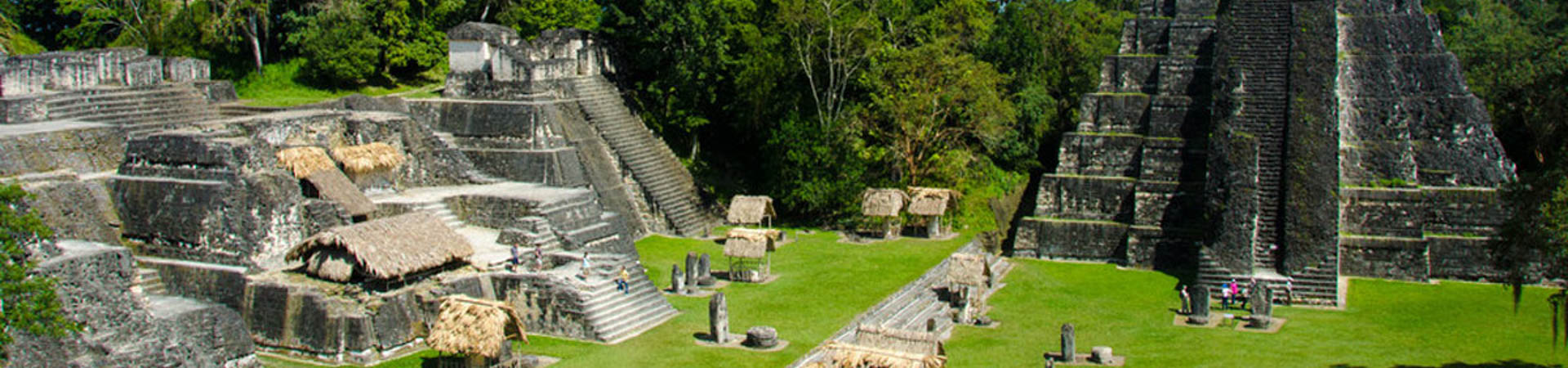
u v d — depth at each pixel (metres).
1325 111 62.62
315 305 40.81
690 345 43.97
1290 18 67.75
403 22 75.44
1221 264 57.53
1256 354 45.94
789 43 73.94
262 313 41.69
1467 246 60.12
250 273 42.91
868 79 74.38
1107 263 64.62
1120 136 67.25
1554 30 102.88
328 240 41.66
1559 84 39.41
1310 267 56.88
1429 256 60.59
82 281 33.88
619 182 67.12
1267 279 56.50
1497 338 48.59
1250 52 66.50
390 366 40.12
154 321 35.47
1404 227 61.22
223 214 43.28
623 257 50.19
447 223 52.38
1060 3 98.38
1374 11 68.94
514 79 66.62
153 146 45.50
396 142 55.91
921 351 39.50
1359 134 64.19
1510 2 133.88
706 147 77.56
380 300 41.47
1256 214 59.25
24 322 31.00
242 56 72.44
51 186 41.62
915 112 72.19
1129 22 72.25
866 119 74.00
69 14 75.00
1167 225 64.06
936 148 75.12
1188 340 48.22
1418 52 66.25
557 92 67.56
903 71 73.00
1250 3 69.12
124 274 35.25
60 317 32.03
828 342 40.53
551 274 46.12
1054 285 58.78
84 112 53.97
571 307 44.75
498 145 63.44
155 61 60.16
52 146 45.97
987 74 74.31
